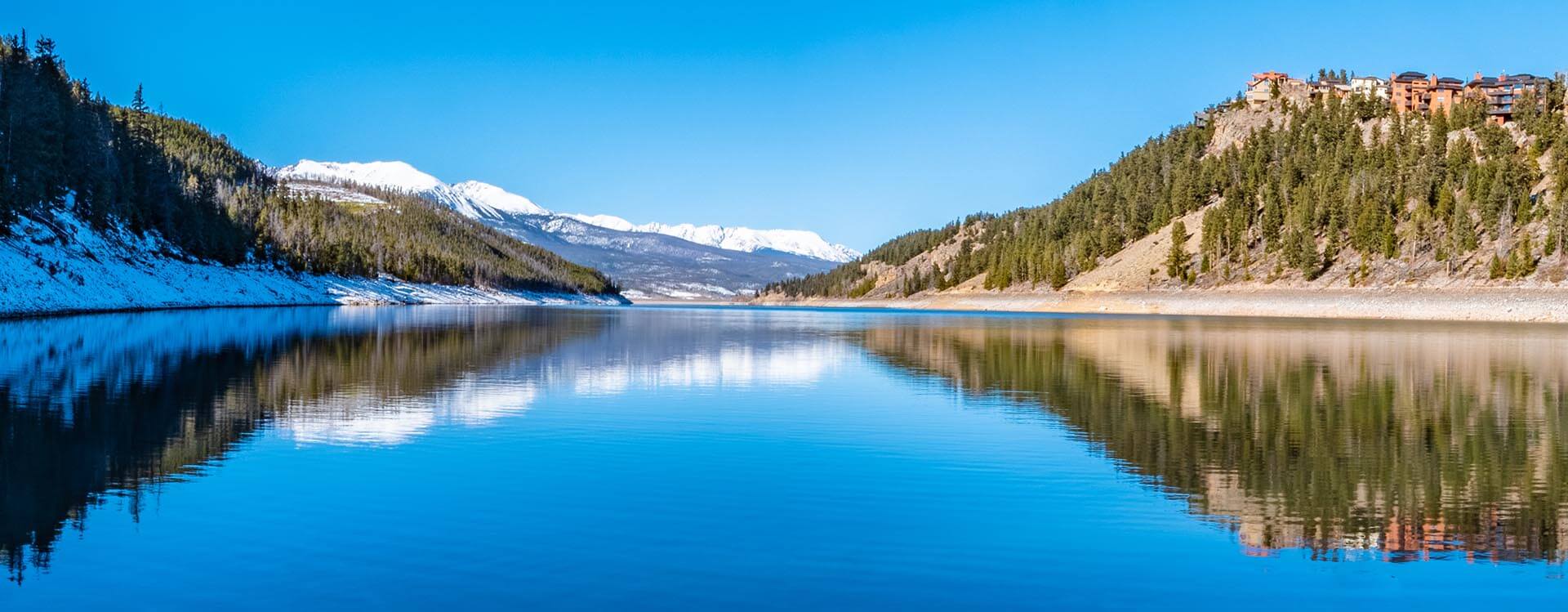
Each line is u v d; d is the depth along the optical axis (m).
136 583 11.44
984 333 72.69
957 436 22.03
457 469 17.78
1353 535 14.09
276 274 148.38
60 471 16.89
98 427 21.33
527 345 52.41
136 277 98.56
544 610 10.79
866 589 11.64
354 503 15.06
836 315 131.50
